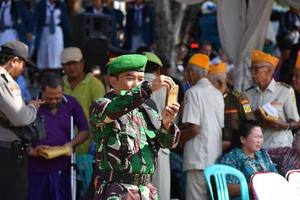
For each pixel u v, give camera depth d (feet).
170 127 33.99
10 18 79.71
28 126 40.34
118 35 82.02
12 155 40.42
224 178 44.62
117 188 33.76
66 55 51.80
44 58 81.00
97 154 34.37
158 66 45.09
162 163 45.47
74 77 52.08
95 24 63.67
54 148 45.93
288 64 60.49
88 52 56.24
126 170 33.78
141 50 50.42
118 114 32.68
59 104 47.42
